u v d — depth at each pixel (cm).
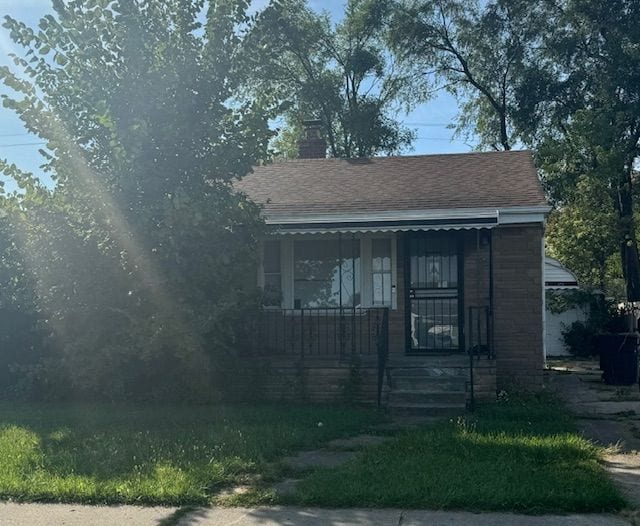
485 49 2739
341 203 1223
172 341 960
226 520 528
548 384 1245
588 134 2133
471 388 989
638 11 2220
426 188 1276
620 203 2359
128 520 532
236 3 1020
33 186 1031
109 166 1009
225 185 1059
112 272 984
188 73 998
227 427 834
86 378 1011
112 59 1006
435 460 663
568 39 2375
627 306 1880
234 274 1027
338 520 521
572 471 621
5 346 1143
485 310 1121
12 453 722
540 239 1155
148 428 855
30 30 982
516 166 1379
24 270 1097
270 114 1055
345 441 794
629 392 1193
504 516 524
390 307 1203
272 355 1167
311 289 1237
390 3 2973
